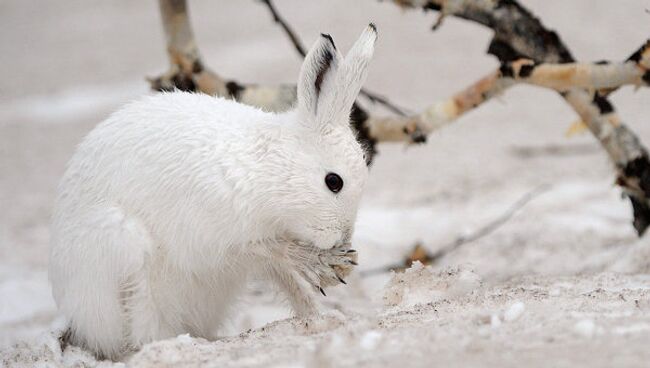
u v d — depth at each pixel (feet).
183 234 27.43
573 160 62.28
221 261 28.02
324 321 24.82
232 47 98.22
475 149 67.05
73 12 127.95
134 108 28.76
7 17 127.65
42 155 72.69
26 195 61.98
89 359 27.61
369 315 25.90
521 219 48.49
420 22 104.42
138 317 27.55
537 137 69.46
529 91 85.10
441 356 19.65
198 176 27.17
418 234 46.98
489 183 57.11
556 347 19.80
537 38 38.19
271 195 27.66
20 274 43.91
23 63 104.32
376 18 105.60
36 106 87.66
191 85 40.55
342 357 20.17
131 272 27.14
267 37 101.30
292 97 39.73
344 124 28.25
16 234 52.42
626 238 43.47
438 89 81.20
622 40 87.61
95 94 89.30
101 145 28.17
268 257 28.60
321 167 27.68
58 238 28.43
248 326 33.94
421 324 23.68
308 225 27.86
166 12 40.01
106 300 27.45
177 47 40.29
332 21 104.58
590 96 37.78
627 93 78.48
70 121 82.33
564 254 41.70
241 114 28.63
